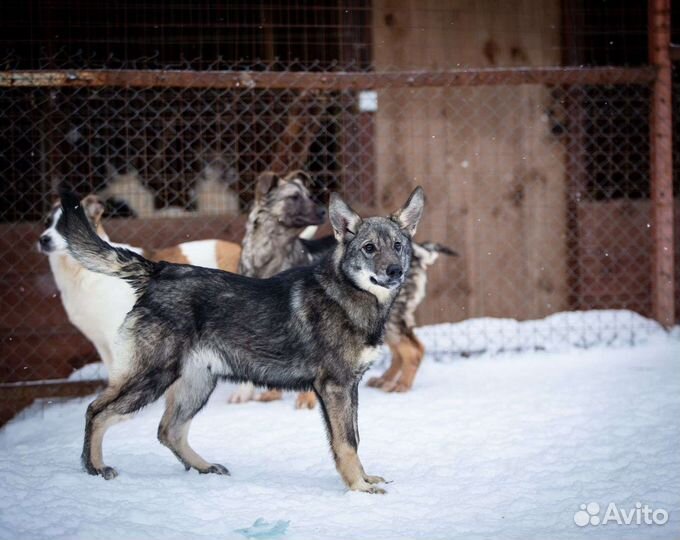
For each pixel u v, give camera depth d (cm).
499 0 812
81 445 489
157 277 429
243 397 605
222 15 857
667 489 389
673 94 800
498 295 805
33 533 332
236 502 383
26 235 695
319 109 827
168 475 427
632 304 816
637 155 866
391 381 639
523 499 386
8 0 791
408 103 787
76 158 828
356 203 784
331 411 411
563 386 604
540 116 808
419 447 477
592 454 450
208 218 755
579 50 834
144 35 841
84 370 667
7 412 609
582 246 809
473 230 799
